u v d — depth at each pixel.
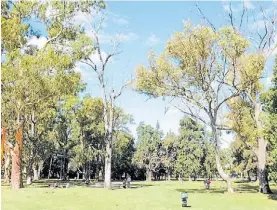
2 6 35.16
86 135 73.38
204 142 86.25
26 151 54.22
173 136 98.38
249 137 42.44
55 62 30.66
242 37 37.25
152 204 25.20
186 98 40.28
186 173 85.69
